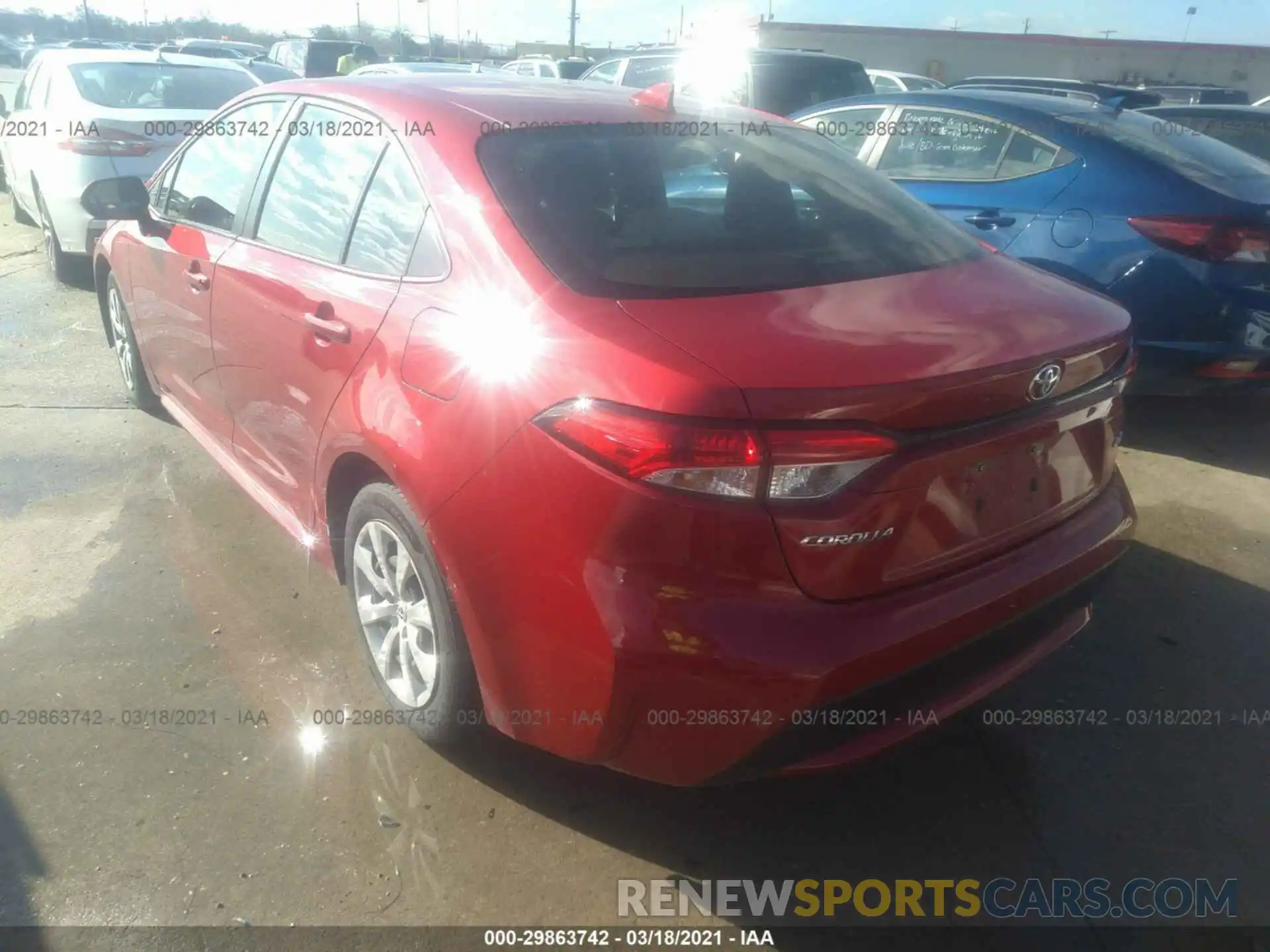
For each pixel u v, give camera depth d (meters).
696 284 2.32
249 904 2.26
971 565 2.24
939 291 2.46
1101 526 2.55
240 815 2.50
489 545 2.19
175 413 4.29
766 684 1.95
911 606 2.10
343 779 2.62
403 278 2.57
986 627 2.23
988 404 2.13
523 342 2.17
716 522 1.92
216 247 3.44
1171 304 4.46
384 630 2.84
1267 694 3.06
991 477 2.22
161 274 3.89
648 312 2.17
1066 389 2.32
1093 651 3.25
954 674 2.23
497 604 2.20
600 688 2.04
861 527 1.99
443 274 2.46
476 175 2.53
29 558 3.61
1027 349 2.21
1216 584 3.66
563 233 2.41
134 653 3.09
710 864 2.41
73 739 2.72
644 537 1.95
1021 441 2.24
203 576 3.53
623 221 2.52
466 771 2.66
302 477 3.03
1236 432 5.11
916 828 2.54
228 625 3.25
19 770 2.61
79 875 2.31
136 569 3.55
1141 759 2.78
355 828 2.47
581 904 2.30
